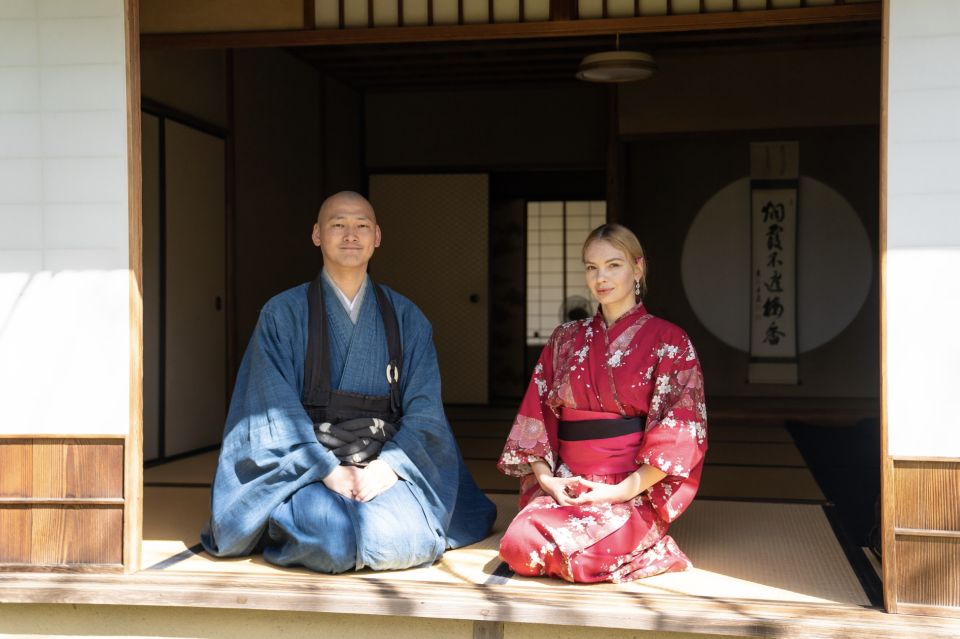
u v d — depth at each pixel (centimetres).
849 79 682
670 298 762
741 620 245
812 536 337
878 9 304
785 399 736
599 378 295
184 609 275
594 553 276
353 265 310
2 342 285
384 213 809
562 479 292
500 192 822
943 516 247
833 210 744
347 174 779
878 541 315
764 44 671
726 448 560
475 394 796
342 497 292
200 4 353
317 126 718
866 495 413
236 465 305
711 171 756
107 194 282
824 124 686
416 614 259
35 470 284
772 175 747
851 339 745
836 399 732
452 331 801
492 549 321
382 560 285
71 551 283
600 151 784
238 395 317
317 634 269
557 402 302
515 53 674
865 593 267
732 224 755
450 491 317
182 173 523
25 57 284
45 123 284
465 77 753
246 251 601
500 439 591
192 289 536
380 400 317
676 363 292
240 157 593
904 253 249
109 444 282
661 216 763
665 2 321
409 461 306
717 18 316
